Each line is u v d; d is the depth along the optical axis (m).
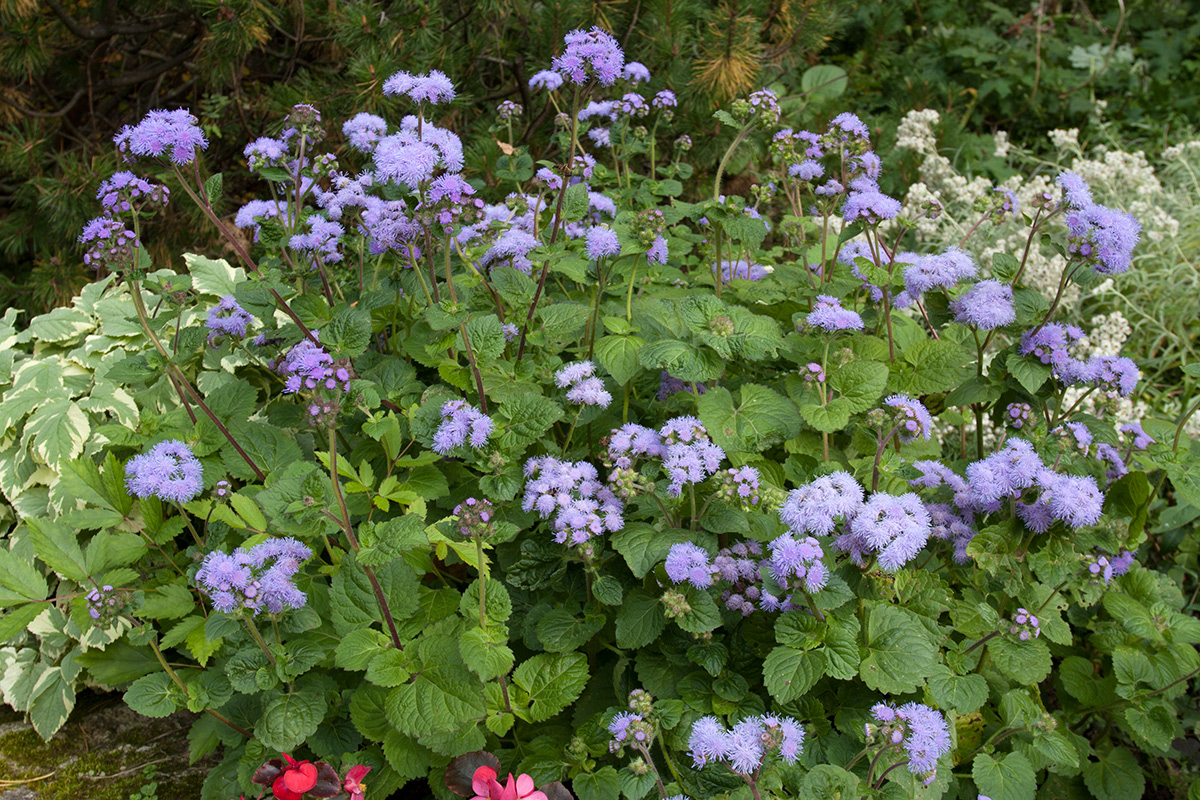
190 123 2.72
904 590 2.67
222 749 3.25
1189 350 4.89
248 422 3.10
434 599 2.73
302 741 2.46
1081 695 3.03
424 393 2.98
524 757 2.60
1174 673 2.90
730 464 2.98
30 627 3.22
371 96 4.51
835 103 6.17
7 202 5.68
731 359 2.87
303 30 5.22
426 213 2.73
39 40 4.92
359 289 3.31
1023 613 2.53
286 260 3.09
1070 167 6.25
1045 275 4.86
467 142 5.09
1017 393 3.15
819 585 2.32
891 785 2.27
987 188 5.51
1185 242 5.33
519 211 3.40
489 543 2.43
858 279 3.44
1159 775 3.19
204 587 2.65
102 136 5.80
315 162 3.11
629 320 3.13
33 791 3.11
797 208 3.88
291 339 3.07
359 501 2.80
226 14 4.60
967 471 2.65
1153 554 3.88
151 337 2.79
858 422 2.94
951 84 7.31
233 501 2.70
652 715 2.39
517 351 3.10
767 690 2.47
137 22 5.64
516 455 2.74
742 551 2.65
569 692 2.47
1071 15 8.58
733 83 4.71
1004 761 2.51
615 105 3.71
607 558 2.66
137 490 2.64
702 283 3.87
